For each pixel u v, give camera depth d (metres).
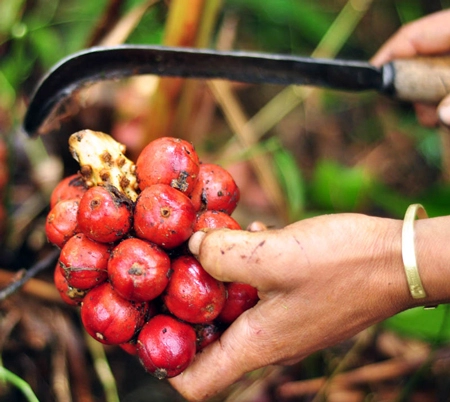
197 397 0.47
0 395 0.63
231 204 0.47
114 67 0.51
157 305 0.44
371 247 0.44
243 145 0.76
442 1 0.99
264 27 0.98
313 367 0.70
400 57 0.66
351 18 0.92
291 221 0.73
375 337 0.71
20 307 0.66
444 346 0.69
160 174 0.43
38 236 0.70
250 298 0.46
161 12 0.79
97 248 0.42
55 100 0.51
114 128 0.71
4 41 0.78
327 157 0.92
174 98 0.62
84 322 0.43
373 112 0.97
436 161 0.88
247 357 0.46
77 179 0.47
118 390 0.67
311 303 0.45
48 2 0.83
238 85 0.94
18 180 0.76
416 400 0.68
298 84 0.54
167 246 0.41
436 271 0.44
